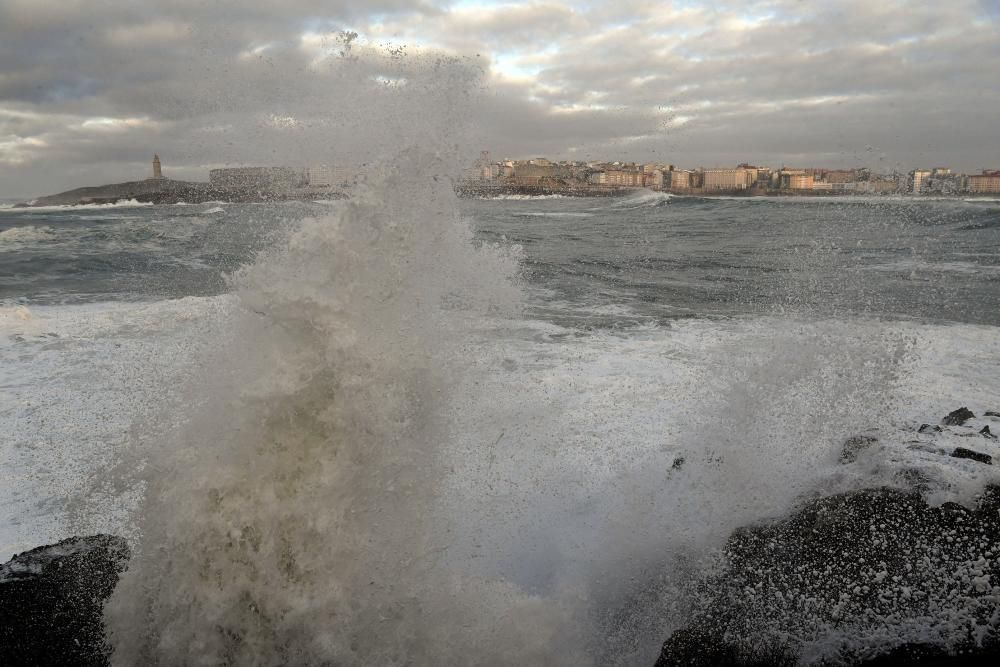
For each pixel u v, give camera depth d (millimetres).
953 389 6066
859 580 2533
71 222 35312
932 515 2611
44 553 2873
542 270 14773
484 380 4773
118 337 8148
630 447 4512
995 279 11828
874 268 12547
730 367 5898
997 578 2355
